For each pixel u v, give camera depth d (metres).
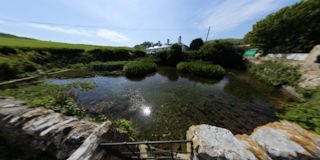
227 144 2.06
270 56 16.12
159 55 24.91
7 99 4.52
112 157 2.69
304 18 13.93
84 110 6.41
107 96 8.63
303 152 1.82
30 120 3.39
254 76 14.95
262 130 2.42
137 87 10.88
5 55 12.52
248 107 7.46
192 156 2.33
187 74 16.53
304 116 3.59
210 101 8.27
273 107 7.37
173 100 8.36
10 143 3.33
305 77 8.70
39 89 8.23
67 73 14.88
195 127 2.68
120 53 26.48
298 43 14.49
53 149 3.08
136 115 6.52
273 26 16.61
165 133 5.25
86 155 2.16
